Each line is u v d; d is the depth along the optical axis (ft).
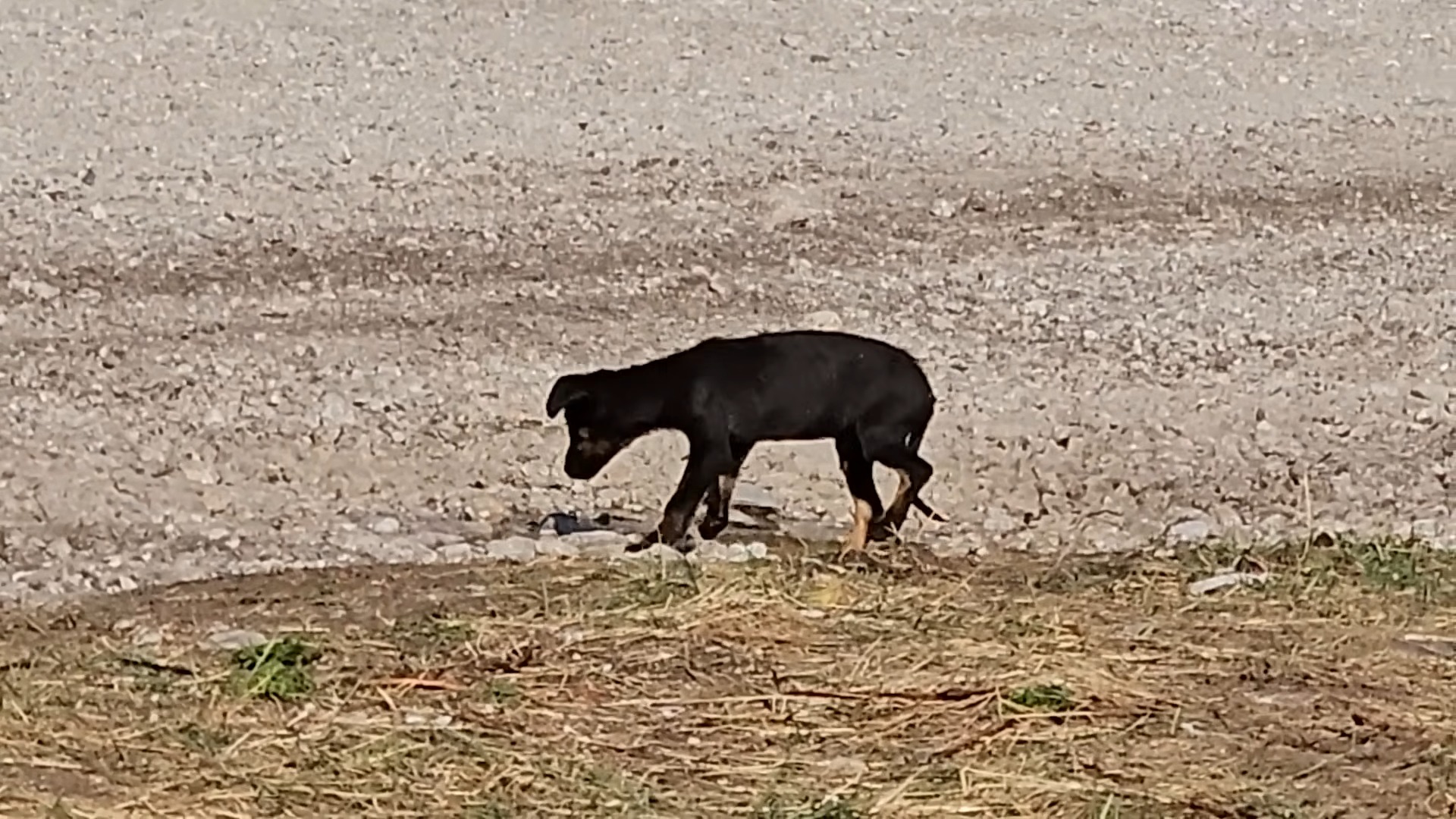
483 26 61.52
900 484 25.63
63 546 26.04
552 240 44.88
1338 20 68.13
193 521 27.43
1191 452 32.68
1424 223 49.83
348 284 41.34
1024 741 19.45
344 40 59.21
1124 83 59.98
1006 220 48.11
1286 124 57.16
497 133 52.13
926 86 58.39
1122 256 45.96
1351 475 31.68
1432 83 61.93
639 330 39.22
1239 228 48.60
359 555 25.66
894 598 23.40
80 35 57.98
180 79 54.90
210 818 17.39
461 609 22.68
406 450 31.17
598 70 58.08
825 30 63.31
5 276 40.40
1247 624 22.97
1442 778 18.93
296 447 31.12
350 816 17.57
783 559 24.97
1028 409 34.71
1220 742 19.62
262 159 49.19
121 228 44.01
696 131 53.21
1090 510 29.30
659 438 31.55
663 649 21.44
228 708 19.61
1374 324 41.73
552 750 18.94
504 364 36.42
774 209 47.60
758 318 40.45
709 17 63.72
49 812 17.21
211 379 34.65
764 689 20.51
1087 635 22.38
